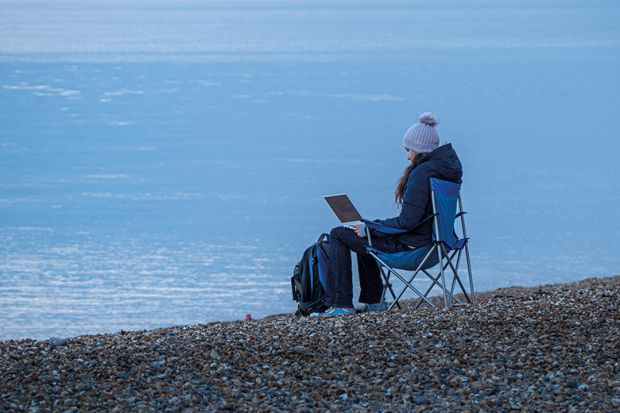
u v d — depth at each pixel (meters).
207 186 197.12
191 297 87.25
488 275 92.94
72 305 84.19
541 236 122.62
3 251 123.06
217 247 125.00
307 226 144.62
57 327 74.12
